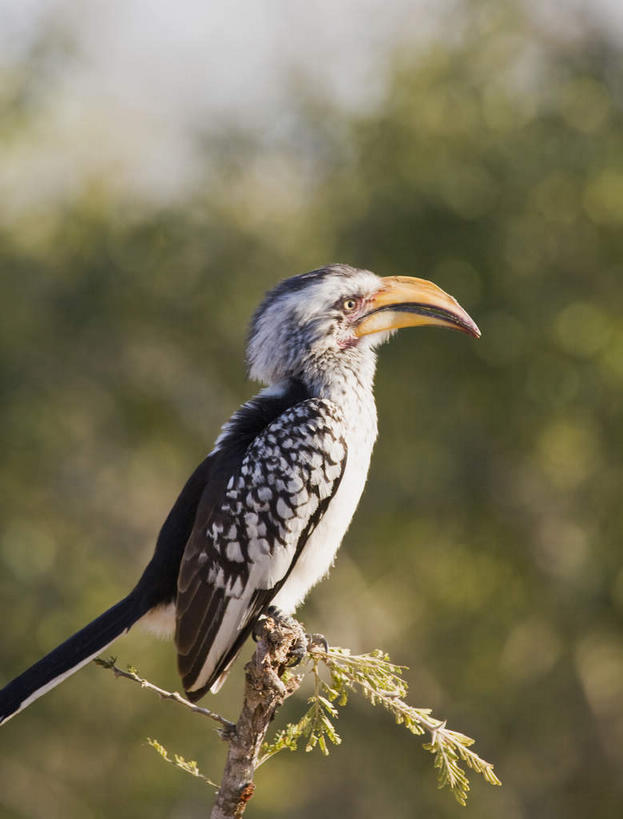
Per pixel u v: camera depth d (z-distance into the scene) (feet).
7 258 54.19
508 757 52.11
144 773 50.52
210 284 53.57
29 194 57.62
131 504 58.34
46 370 54.34
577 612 48.60
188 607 18.62
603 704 52.03
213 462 19.76
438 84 47.32
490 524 50.44
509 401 46.60
